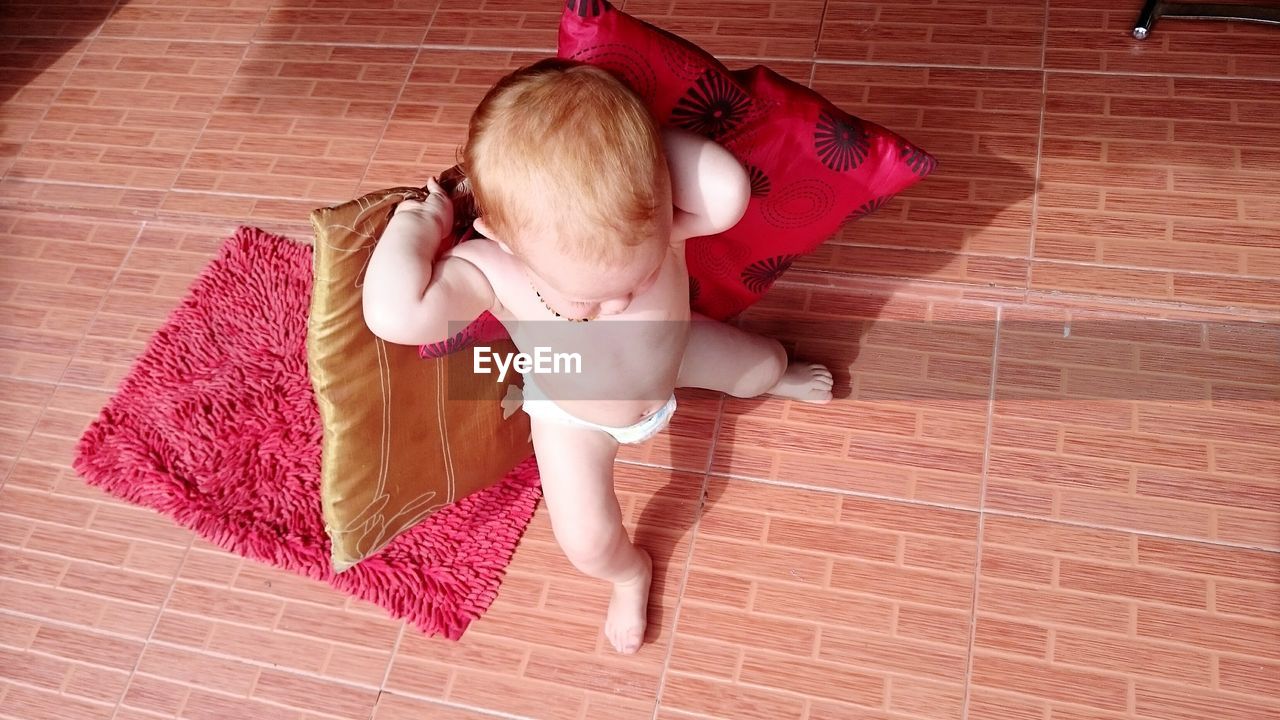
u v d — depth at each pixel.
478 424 1.18
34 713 1.30
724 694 1.17
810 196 1.07
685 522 1.27
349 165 1.61
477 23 1.70
